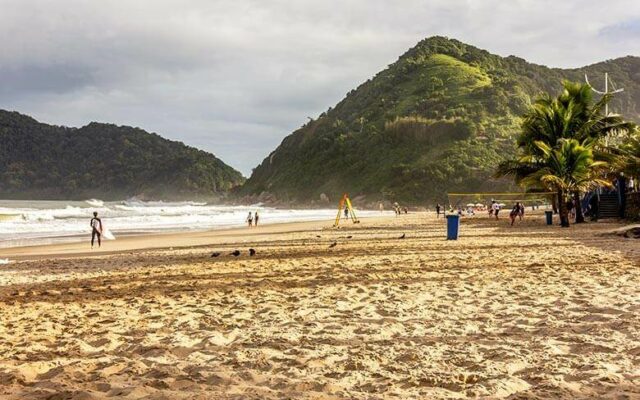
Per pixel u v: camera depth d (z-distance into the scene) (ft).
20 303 28.19
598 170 102.06
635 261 40.55
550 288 29.17
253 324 21.71
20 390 13.38
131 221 170.09
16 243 87.81
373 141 604.90
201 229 131.54
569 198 109.91
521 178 111.34
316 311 24.12
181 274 39.55
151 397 12.46
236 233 111.04
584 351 16.52
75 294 30.94
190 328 21.21
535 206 275.39
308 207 568.82
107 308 26.27
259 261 47.47
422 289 29.91
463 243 62.80
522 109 585.22
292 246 66.13
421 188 483.92
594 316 21.49
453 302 25.81
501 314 22.65
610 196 119.24
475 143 520.01
